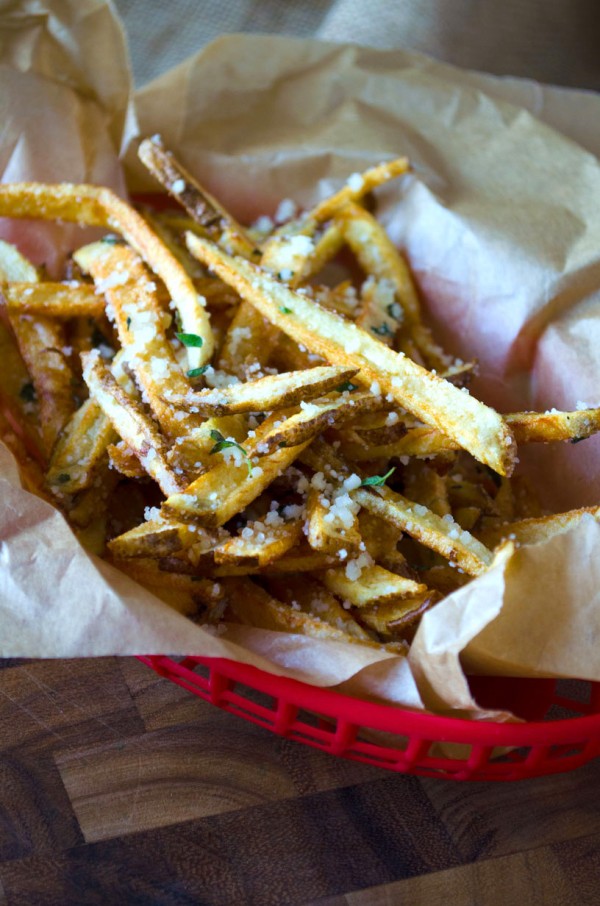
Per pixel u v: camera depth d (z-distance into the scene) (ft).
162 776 0.97
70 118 1.28
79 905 0.89
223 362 1.11
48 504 0.94
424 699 0.94
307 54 1.32
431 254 1.28
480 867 0.94
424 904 0.92
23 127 1.26
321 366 1.05
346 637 0.97
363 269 1.28
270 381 1.00
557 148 1.30
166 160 1.21
